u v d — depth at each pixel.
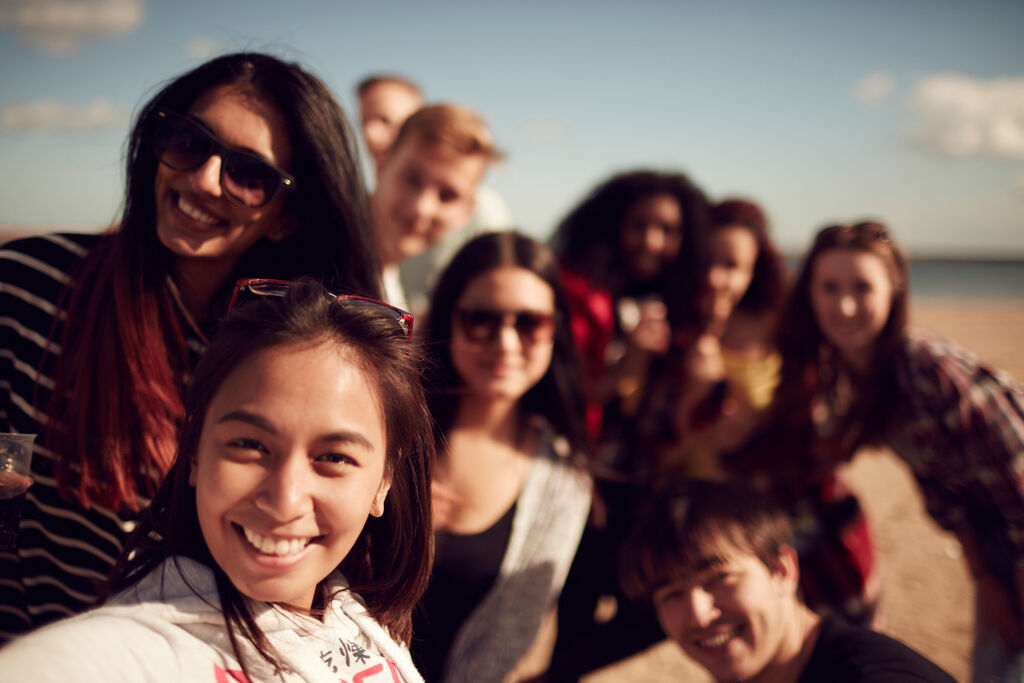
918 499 6.89
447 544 2.38
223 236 1.70
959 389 2.57
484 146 3.35
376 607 1.30
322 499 0.97
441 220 3.40
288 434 0.94
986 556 2.63
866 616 3.05
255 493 0.94
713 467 3.31
